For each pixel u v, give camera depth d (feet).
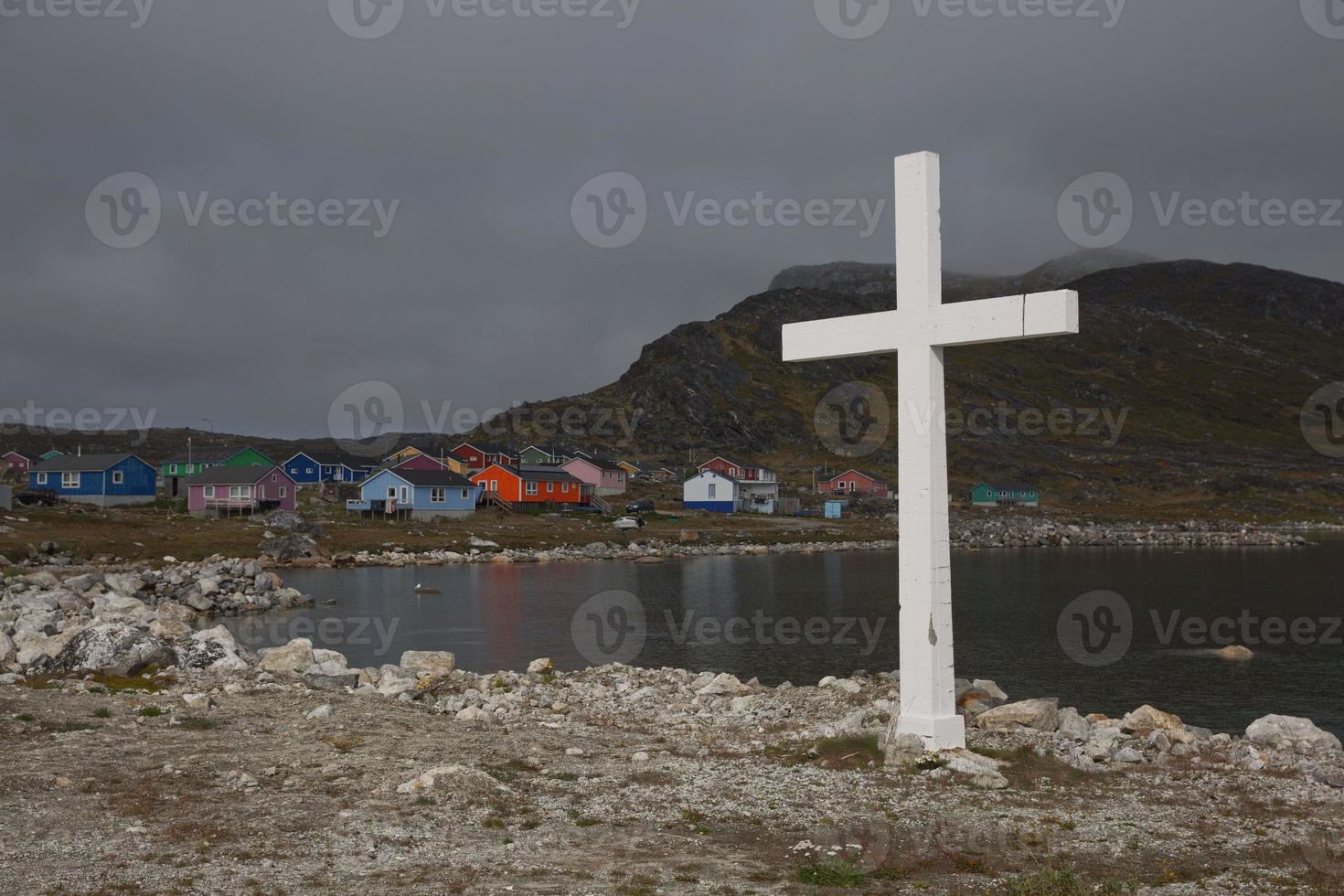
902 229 49.29
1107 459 586.86
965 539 381.19
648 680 81.76
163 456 579.07
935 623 48.24
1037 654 131.54
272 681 71.82
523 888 30.14
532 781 43.62
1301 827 38.70
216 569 179.63
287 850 33.30
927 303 48.29
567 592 194.29
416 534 280.72
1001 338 46.11
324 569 233.14
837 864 32.71
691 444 587.27
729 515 393.29
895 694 69.15
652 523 351.46
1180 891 31.07
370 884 30.27
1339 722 92.27
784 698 69.51
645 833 36.47
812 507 433.48
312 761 45.62
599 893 29.78
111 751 46.44
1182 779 46.96
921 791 42.91
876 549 325.42
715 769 46.65
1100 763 51.06
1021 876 31.86
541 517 336.70
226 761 45.29
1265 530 424.05
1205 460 595.88
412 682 76.64
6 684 64.34
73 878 30.25
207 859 32.19
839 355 51.42
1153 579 242.58
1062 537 387.34
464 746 50.11
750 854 34.24
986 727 59.11
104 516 265.95
